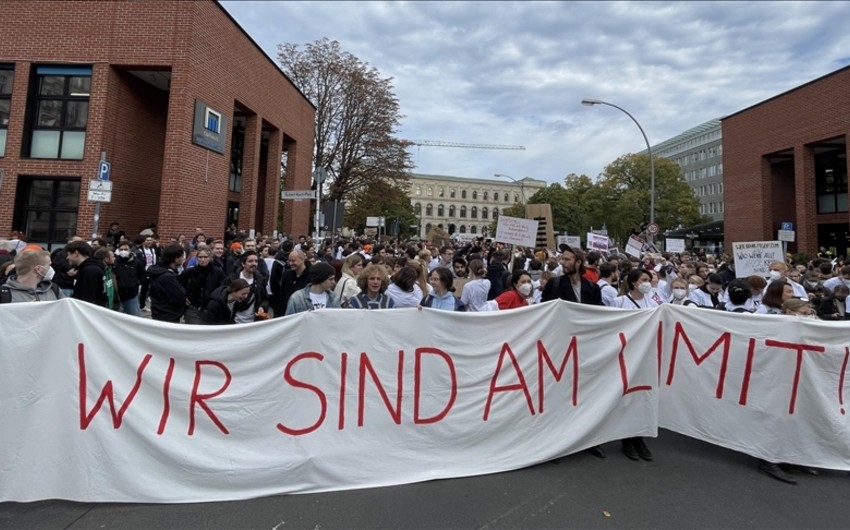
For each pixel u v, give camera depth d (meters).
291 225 24.11
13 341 3.19
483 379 4.07
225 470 3.39
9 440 3.14
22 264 3.92
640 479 3.90
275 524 3.06
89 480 3.22
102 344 3.34
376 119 33.66
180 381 3.44
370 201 35.44
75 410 3.24
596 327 4.43
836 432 4.16
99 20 13.92
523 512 3.31
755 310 6.25
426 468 3.82
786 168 27.23
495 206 136.88
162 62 13.82
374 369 3.83
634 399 4.47
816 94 22.55
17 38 13.96
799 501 3.62
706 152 91.81
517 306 5.31
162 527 2.99
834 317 6.43
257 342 3.60
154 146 16.25
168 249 6.02
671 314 4.70
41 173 13.73
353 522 3.12
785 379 4.26
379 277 4.88
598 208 54.50
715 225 35.56
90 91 13.87
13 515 3.08
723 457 4.42
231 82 16.48
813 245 23.12
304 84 31.89
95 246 8.66
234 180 20.47
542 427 4.21
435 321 4.00
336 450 3.65
